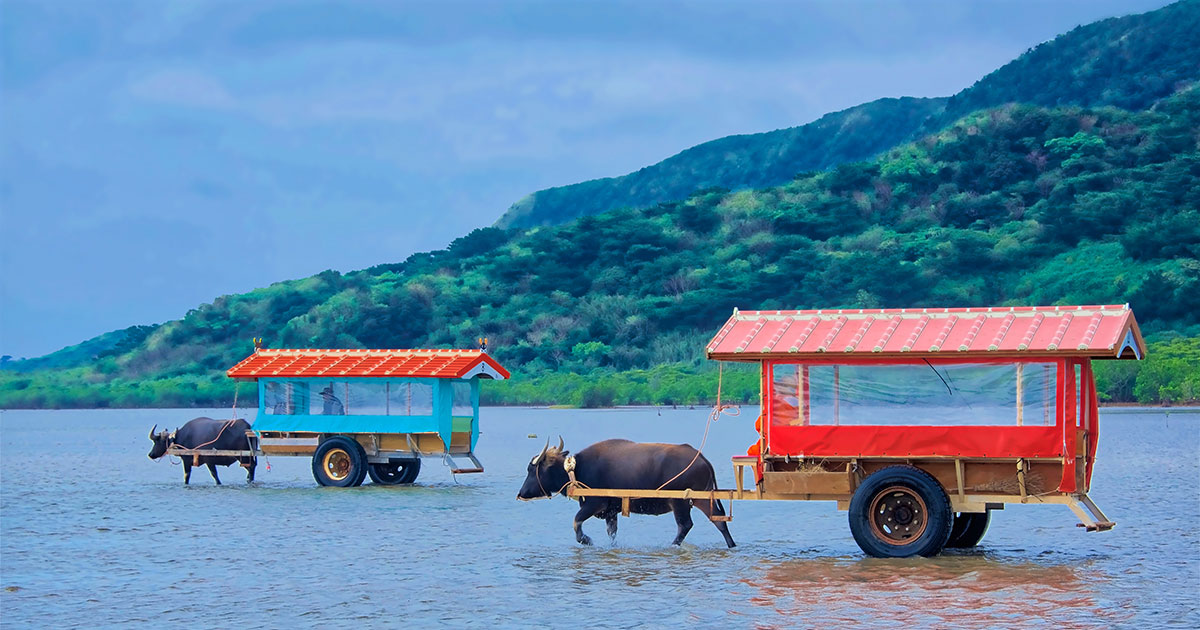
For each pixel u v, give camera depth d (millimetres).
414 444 33250
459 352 34375
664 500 22219
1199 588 18078
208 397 171625
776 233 198375
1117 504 29625
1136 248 152250
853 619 16141
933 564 19984
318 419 33906
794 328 21312
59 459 53812
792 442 20797
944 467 20312
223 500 31578
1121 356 20516
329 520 26969
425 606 17391
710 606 17078
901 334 20516
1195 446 52688
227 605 17688
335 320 181625
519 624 16188
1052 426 19516
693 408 125688
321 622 16484
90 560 21844
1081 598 17328
